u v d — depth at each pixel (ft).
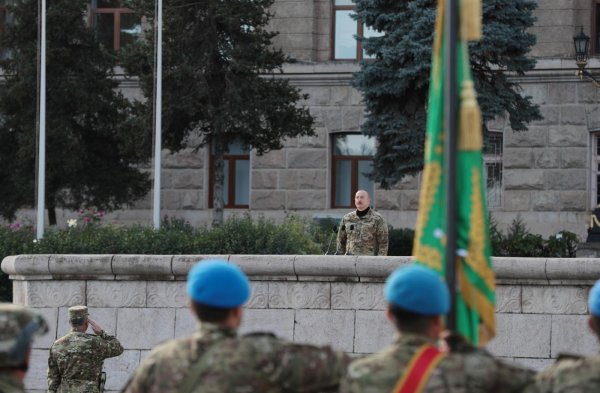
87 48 234.79
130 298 106.42
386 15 189.67
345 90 248.73
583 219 237.66
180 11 211.00
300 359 40.57
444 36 47.91
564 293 98.84
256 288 104.01
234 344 40.50
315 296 102.99
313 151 249.75
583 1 241.76
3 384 39.45
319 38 253.24
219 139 219.82
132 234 147.13
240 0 212.23
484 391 39.09
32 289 108.37
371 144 250.57
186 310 105.19
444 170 47.55
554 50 239.30
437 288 39.99
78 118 239.30
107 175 240.32
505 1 187.32
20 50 233.35
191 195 253.85
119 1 261.03
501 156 242.99
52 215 239.71
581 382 40.96
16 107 234.99
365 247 116.16
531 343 99.40
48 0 232.73
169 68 211.20
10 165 239.30
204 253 143.43
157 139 183.52
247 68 210.79
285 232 147.84
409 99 189.78
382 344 101.81
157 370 40.75
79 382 87.20
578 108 238.07
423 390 38.78
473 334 47.32
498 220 241.14
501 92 190.29
